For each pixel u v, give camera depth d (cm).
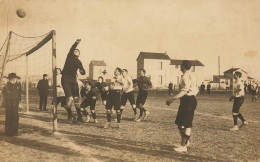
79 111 877
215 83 5572
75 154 487
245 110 1349
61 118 990
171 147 551
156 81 5081
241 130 765
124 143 582
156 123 881
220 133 715
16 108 663
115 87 782
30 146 548
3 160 445
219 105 1641
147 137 650
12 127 656
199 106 1566
